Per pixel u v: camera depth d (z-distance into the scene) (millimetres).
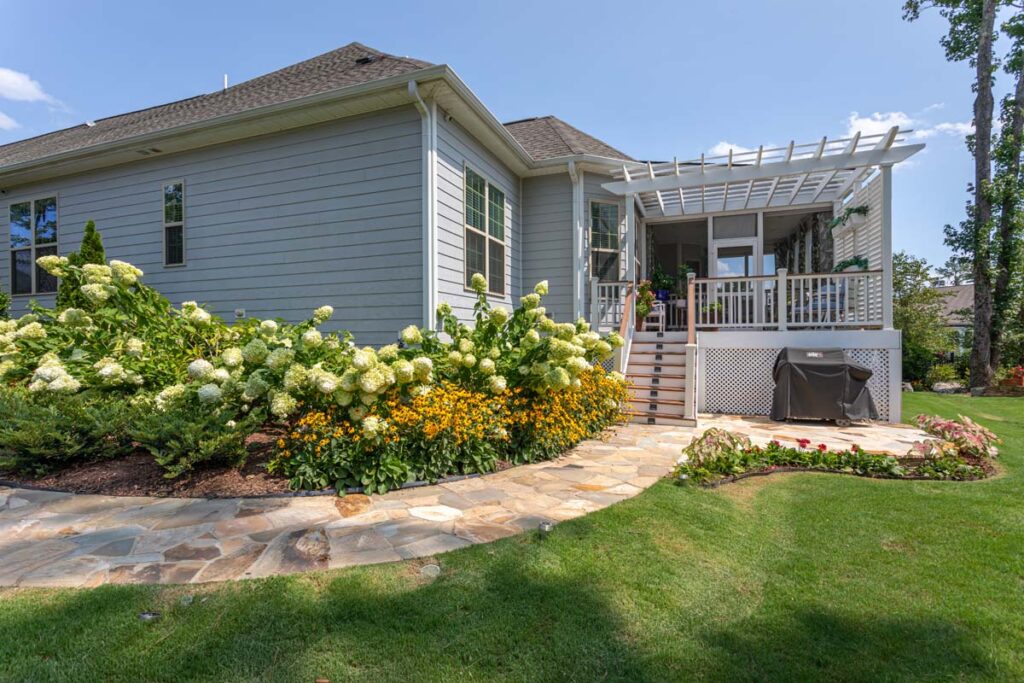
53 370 4391
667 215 11602
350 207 7355
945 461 4777
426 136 6844
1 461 4051
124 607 2193
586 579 2496
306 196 7613
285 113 7117
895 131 7395
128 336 4996
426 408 4191
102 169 9094
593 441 6035
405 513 3412
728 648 2020
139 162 8773
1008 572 2674
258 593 2314
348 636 2031
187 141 8000
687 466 4504
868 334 8000
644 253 11805
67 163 8891
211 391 4109
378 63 7887
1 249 10156
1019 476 4559
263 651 1938
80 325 4996
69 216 9414
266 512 3412
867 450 5645
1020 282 13930
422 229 6938
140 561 2664
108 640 1983
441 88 6547
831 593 2449
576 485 4117
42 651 1924
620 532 3066
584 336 5945
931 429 5863
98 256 8258
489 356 5133
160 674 1810
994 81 14656
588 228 9766
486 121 7523
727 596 2412
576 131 11445
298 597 2285
